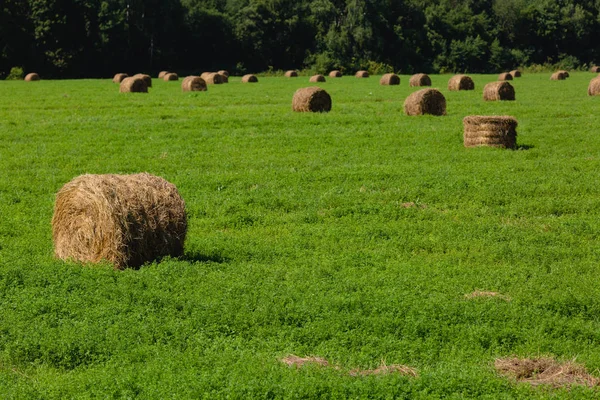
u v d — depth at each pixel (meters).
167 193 18.70
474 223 22.81
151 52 148.00
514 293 16.09
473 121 36.50
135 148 36.09
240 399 11.11
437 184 27.83
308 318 14.36
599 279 17.27
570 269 18.11
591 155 34.66
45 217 23.47
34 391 11.42
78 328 13.73
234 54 159.50
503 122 36.16
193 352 12.84
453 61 172.12
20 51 134.50
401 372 12.24
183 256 18.89
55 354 12.87
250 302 15.09
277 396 11.14
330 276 17.27
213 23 157.00
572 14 186.00
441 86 91.06
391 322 14.17
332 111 52.53
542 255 19.36
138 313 14.52
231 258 19.00
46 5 134.62
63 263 17.75
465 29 179.00
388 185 27.83
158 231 18.31
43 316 14.35
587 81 106.12
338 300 15.16
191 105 57.50
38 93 72.62
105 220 17.78
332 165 32.41
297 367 12.27
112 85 91.25
